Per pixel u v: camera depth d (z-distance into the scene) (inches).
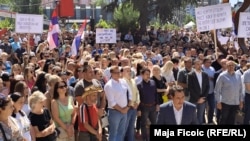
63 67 475.2
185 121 235.6
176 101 232.7
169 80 407.2
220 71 434.9
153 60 589.9
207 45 864.3
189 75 392.8
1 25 1859.0
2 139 214.2
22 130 234.4
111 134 327.9
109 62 451.8
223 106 389.1
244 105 405.4
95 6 2664.9
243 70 443.8
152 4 1461.6
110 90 323.6
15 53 633.0
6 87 308.0
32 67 376.8
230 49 633.0
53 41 608.1
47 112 261.4
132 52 677.9
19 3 2736.2
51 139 259.3
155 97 365.1
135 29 1355.8
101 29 665.0
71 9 1189.1
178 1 1487.5
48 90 294.4
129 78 346.9
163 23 1508.4
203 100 393.4
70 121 287.7
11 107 219.9
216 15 502.9
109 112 327.3
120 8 1428.4
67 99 290.2
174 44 898.7
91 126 285.9
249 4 618.5
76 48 570.3
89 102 287.1
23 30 567.8
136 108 351.3
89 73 313.6
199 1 1546.5
